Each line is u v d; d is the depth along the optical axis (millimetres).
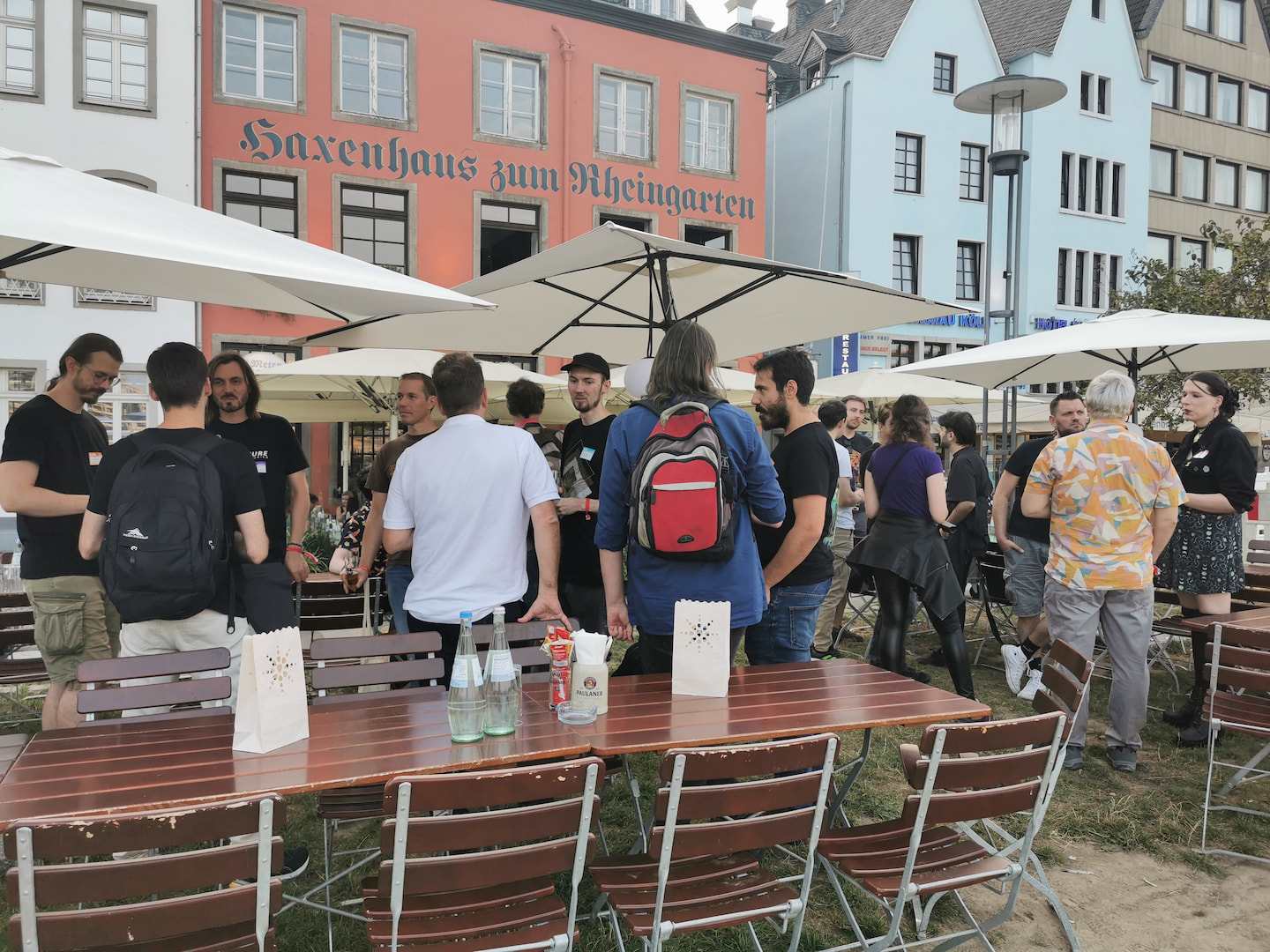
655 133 18234
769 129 24078
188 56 14258
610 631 3283
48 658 3770
